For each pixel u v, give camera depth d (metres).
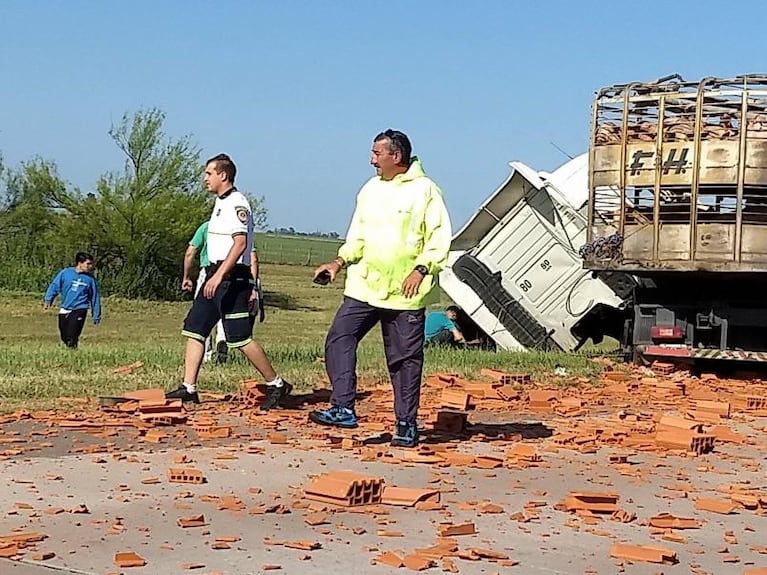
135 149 51.75
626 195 16.92
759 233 16.19
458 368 15.85
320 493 7.24
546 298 21.39
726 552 6.49
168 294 51.12
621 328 21.20
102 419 10.22
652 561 6.19
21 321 37.81
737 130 16.14
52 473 7.92
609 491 8.08
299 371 14.41
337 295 59.31
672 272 16.67
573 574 5.90
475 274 21.59
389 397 12.64
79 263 20.47
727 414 12.62
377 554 6.10
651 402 13.55
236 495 7.44
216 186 11.18
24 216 51.50
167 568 5.75
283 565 5.85
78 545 6.13
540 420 11.50
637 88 16.73
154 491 7.48
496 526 6.86
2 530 6.41
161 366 14.20
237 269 11.18
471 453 9.36
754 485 8.57
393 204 9.18
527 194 21.25
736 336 17.25
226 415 10.80
